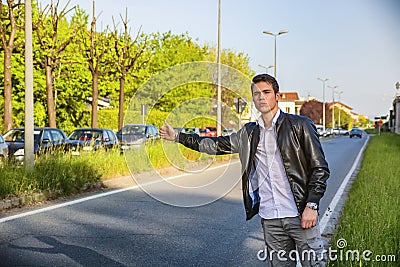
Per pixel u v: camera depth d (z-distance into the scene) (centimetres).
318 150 340
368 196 878
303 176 343
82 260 576
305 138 341
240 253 626
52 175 1064
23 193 944
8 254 592
